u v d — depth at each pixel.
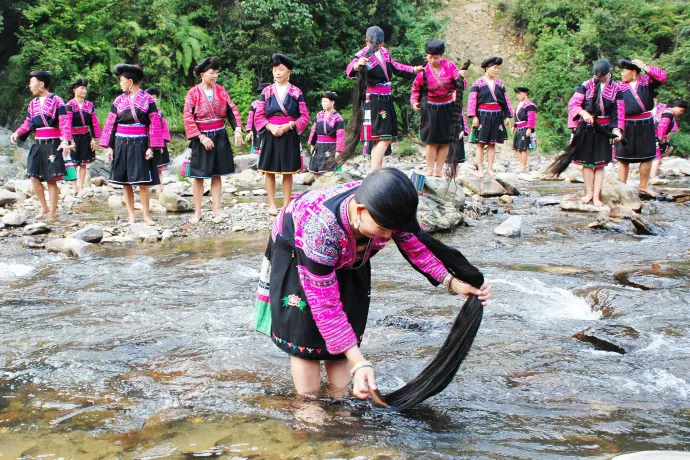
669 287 4.58
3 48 19.25
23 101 17.89
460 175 10.95
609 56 24.64
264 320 2.84
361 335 2.75
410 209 2.15
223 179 13.55
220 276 5.15
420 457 2.24
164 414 2.62
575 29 25.72
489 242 6.49
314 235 2.36
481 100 11.43
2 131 15.75
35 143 8.27
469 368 3.13
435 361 2.62
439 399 2.78
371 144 8.41
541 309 4.18
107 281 5.06
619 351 3.37
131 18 19.20
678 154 22.92
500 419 2.58
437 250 2.53
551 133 22.59
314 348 2.67
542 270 5.27
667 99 23.50
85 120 11.09
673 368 3.13
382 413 2.62
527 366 3.16
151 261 5.84
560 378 2.99
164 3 19.42
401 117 22.19
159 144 7.59
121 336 3.68
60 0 17.95
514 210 8.70
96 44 18.44
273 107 7.98
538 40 25.16
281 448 2.31
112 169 7.60
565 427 2.50
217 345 3.52
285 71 7.99
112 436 2.46
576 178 12.30
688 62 23.59
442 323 3.85
